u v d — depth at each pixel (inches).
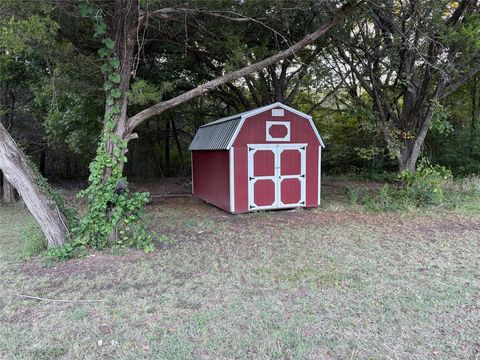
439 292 145.9
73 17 246.8
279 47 369.7
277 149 341.7
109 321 125.1
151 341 111.7
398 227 265.6
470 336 112.3
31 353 105.8
